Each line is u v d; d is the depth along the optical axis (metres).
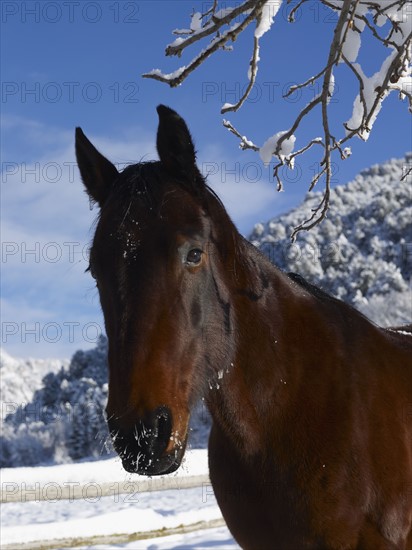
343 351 2.36
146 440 1.73
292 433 2.21
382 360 2.44
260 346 2.25
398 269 40.41
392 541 2.20
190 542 5.61
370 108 2.54
